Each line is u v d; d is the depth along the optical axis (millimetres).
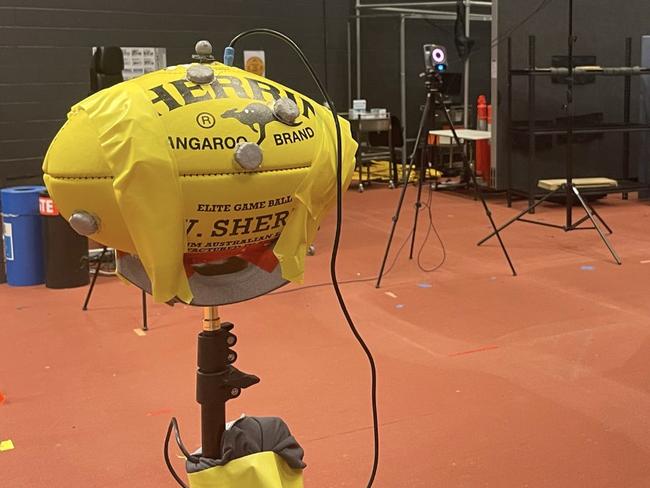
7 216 4605
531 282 4508
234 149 1193
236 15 8367
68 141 1205
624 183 7043
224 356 1421
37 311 4125
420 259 5141
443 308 4055
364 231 6102
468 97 8930
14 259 4625
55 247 4523
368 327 3766
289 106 1257
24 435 2639
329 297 4289
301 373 3158
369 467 2363
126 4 7711
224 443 1415
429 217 6566
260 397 2908
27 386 3086
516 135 7141
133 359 3375
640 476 2291
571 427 2623
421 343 3514
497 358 3299
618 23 7262
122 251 1323
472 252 5293
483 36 9609
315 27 8891
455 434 2580
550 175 7332
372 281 4617
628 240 5539
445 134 7379
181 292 1261
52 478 2340
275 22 8641
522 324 3758
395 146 8289
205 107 1196
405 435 2578
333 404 2842
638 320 3773
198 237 1237
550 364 3213
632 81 7348
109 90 1206
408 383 3035
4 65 7195
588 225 6098
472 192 7789
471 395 2904
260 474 1394
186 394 2980
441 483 2264
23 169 7406
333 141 1350
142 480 2320
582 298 4168
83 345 3570
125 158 1148
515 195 7520
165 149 1157
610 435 2561
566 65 7129
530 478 2285
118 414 2805
